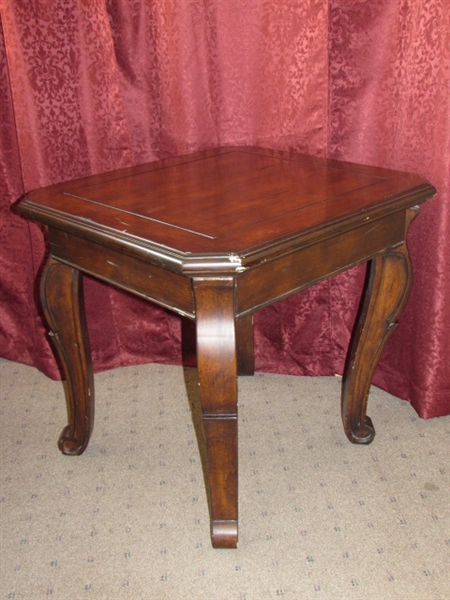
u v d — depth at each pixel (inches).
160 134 61.9
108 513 52.1
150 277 41.5
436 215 53.0
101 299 67.6
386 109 54.9
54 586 46.0
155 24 57.1
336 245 43.4
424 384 59.4
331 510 51.5
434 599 44.1
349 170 50.8
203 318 38.6
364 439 57.9
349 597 44.4
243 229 39.7
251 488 53.9
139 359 71.6
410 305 59.0
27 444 60.3
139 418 63.2
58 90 57.9
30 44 55.4
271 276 40.3
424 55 49.9
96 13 55.5
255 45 57.1
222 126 61.1
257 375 69.4
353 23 53.4
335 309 64.8
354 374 54.8
